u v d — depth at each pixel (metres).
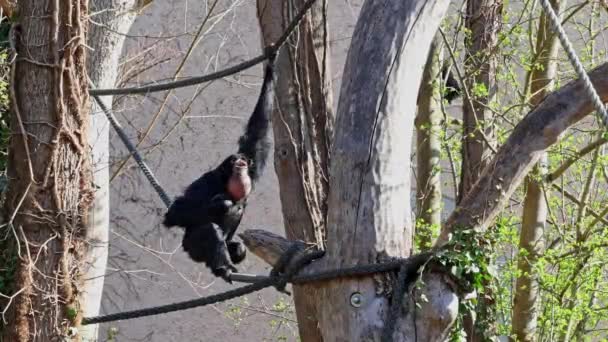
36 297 10.59
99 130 15.81
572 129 17.58
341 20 23.22
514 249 17.31
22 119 10.61
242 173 11.67
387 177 9.11
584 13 20.89
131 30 23.55
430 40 9.62
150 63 23.30
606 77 9.48
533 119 9.67
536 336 16.28
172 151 23.55
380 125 9.16
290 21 14.30
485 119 15.79
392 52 9.34
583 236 16.12
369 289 8.94
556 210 18.97
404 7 9.48
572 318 15.38
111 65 16.19
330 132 14.55
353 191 9.08
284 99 14.37
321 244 14.35
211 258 11.51
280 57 14.37
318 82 14.45
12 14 10.90
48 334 10.59
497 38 16.14
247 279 10.08
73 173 10.78
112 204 23.50
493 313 10.22
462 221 9.73
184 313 23.30
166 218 11.86
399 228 9.11
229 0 23.75
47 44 10.54
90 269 15.47
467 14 16.41
